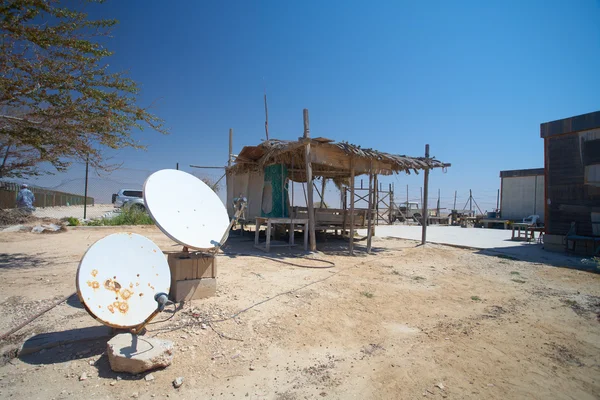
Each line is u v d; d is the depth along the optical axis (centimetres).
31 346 287
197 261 437
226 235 457
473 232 1590
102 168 727
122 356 259
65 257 669
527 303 473
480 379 276
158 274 325
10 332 315
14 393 232
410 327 378
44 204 2162
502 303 471
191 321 361
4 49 542
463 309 443
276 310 405
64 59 607
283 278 557
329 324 374
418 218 2400
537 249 961
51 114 605
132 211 1420
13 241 860
